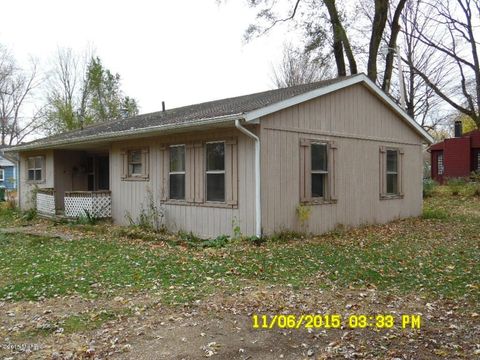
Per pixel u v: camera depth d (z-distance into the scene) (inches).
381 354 148.6
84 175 652.1
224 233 383.9
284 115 378.0
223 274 262.7
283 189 376.8
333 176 430.3
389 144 517.7
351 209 454.6
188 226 418.0
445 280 247.4
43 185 640.4
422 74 1147.9
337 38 796.6
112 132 458.9
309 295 219.6
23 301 215.3
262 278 253.3
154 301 210.7
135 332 171.2
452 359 143.6
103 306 205.2
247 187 364.2
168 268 278.7
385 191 510.3
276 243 354.6
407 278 252.8
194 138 409.4
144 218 462.6
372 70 820.6
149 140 461.4
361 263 290.0
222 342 160.9
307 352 151.6
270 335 167.5
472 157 1091.3
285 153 378.9
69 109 1355.8
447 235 413.7
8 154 708.0
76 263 300.0
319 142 414.9
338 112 438.6
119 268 281.9
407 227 469.4
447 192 843.4
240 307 200.8
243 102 454.0
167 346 157.5
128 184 491.2
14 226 531.8
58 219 549.0
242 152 368.2
